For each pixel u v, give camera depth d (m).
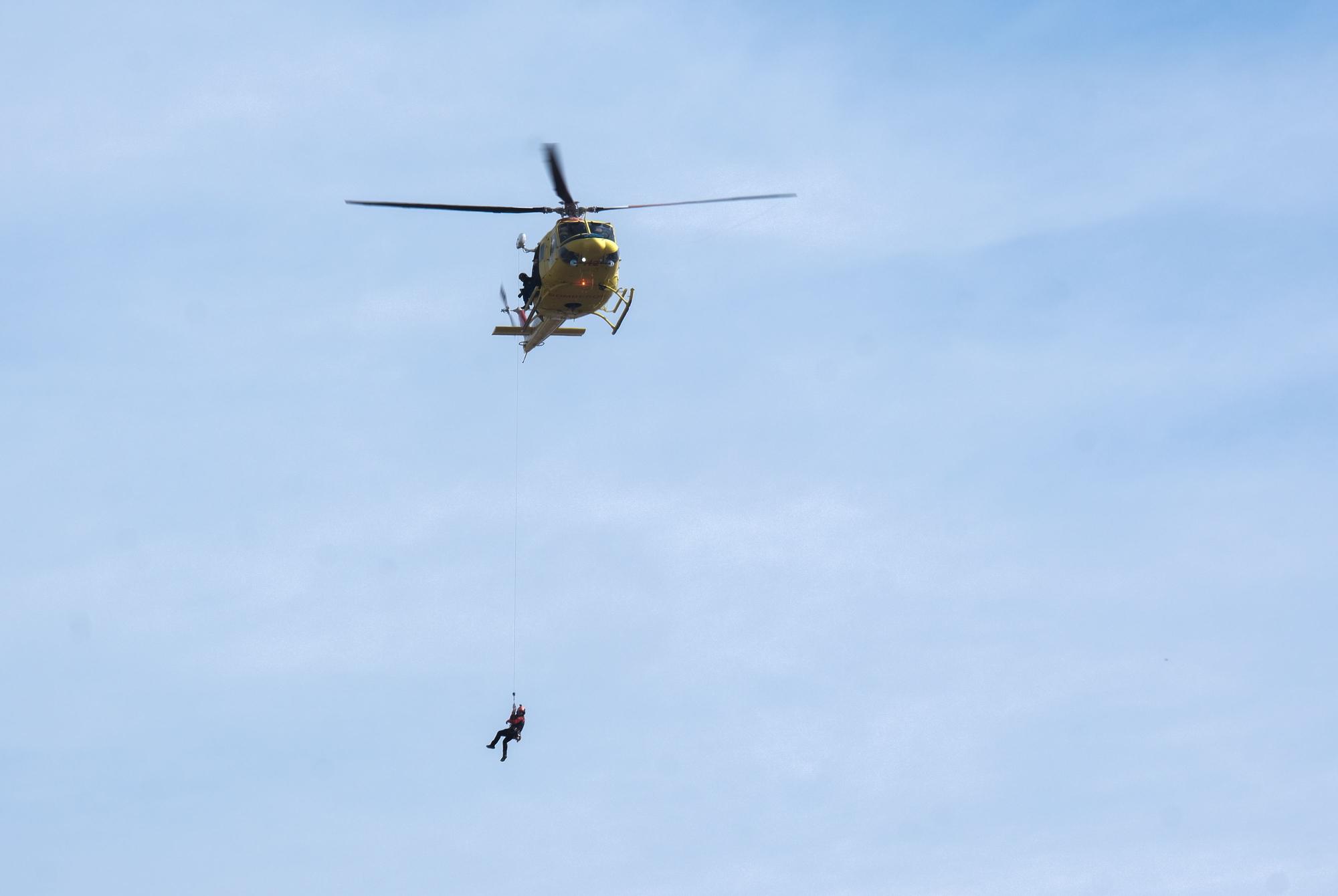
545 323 188.50
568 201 182.50
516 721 187.38
